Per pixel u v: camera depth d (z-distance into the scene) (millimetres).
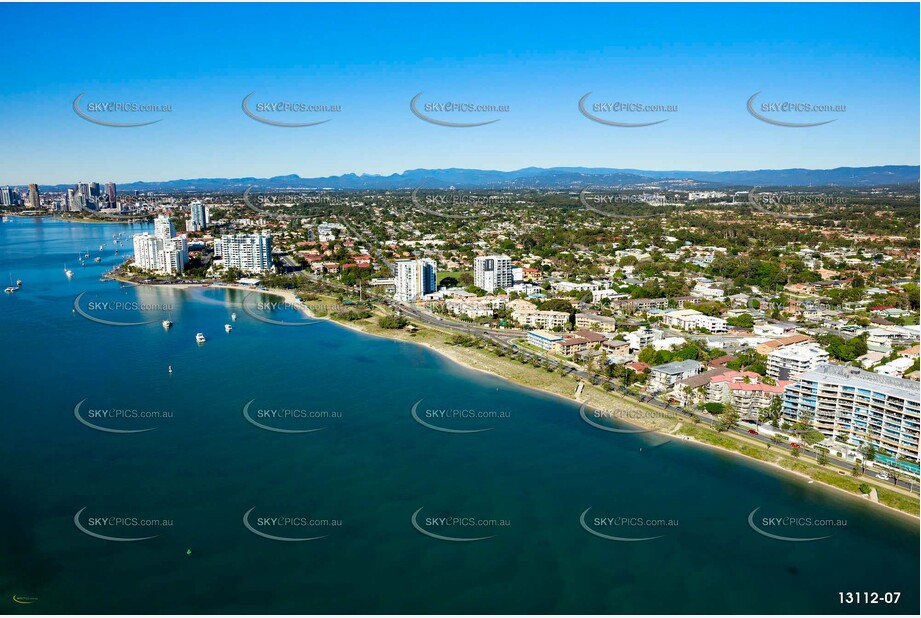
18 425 196000
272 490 160250
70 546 136125
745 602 124438
